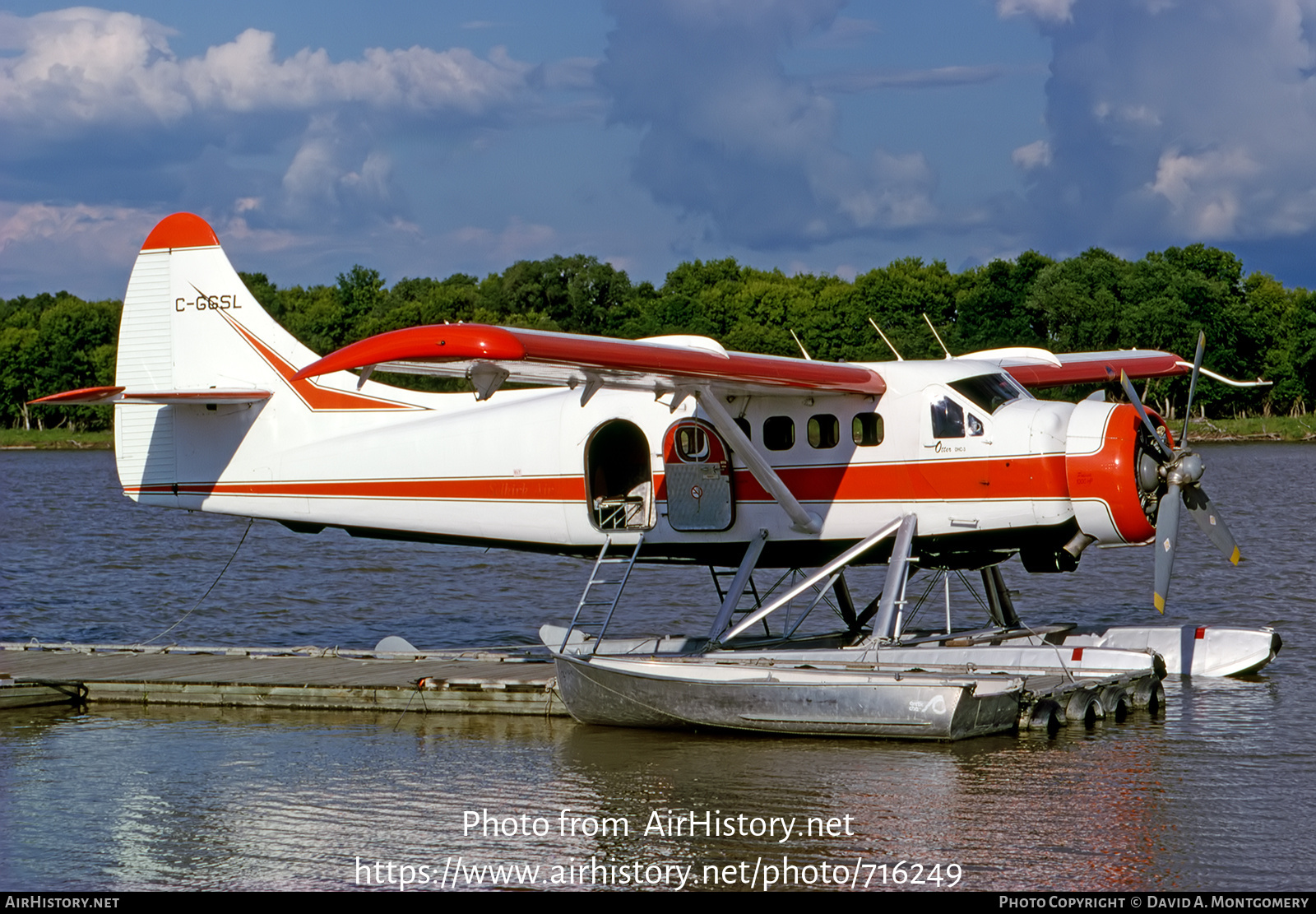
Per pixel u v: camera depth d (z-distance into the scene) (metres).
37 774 33.81
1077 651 39.59
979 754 33.50
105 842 28.33
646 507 42.97
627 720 37.78
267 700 41.66
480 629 57.03
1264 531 86.62
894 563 39.25
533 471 44.19
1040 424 38.34
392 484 46.12
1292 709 37.78
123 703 42.72
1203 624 52.41
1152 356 50.88
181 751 36.12
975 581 67.69
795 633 52.84
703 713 36.53
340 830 28.86
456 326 31.27
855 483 40.38
